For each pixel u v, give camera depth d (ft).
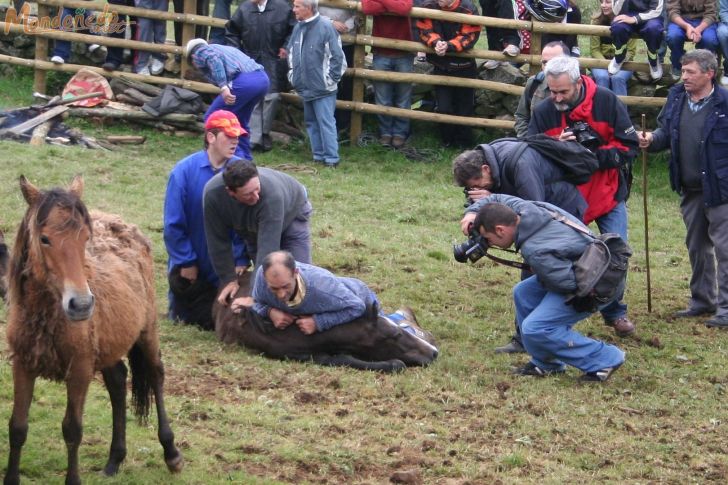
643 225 59.31
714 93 43.39
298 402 33.37
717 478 29.96
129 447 29.09
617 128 39.88
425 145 72.54
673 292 49.14
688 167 44.29
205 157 39.96
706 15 64.08
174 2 73.61
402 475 28.32
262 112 69.05
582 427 33.09
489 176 37.96
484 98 72.08
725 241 43.70
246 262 41.11
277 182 37.63
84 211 23.18
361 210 59.06
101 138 68.13
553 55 45.57
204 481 27.37
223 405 32.50
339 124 72.84
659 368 39.17
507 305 46.06
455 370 37.50
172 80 73.36
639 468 30.27
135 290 26.61
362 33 70.95
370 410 33.27
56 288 23.29
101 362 25.35
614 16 66.80
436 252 52.08
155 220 53.16
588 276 34.71
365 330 36.86
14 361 24.29
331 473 28.73
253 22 67.97
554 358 37.17
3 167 58.44
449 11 68.33
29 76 78.64
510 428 32.65
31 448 28.45
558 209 36.24
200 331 39.81
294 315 36.63
